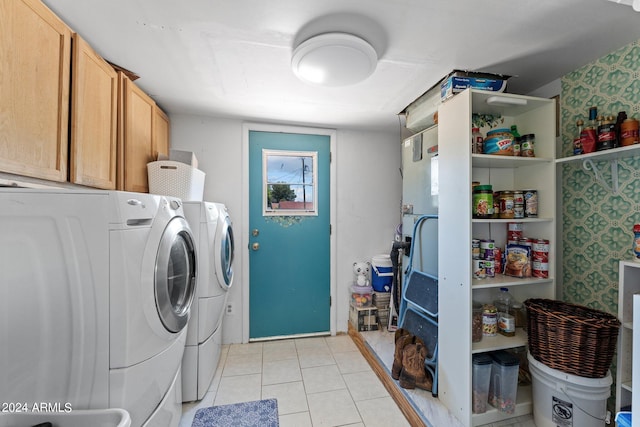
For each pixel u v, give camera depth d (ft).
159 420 3.88
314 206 8.83
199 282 5.65
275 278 8.57
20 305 2.94
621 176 4.67
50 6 3.61
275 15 3.79
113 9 3.68
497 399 4.88
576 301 5.32
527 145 5.21
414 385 5.64
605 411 4.11
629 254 4.56
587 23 3.97
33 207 2.97
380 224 9.36
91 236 3.07
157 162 5.85
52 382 3.02
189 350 5.58
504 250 5.86
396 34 4.19
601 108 4.87
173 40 4.38
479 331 5.13
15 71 3.03
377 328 8.50
